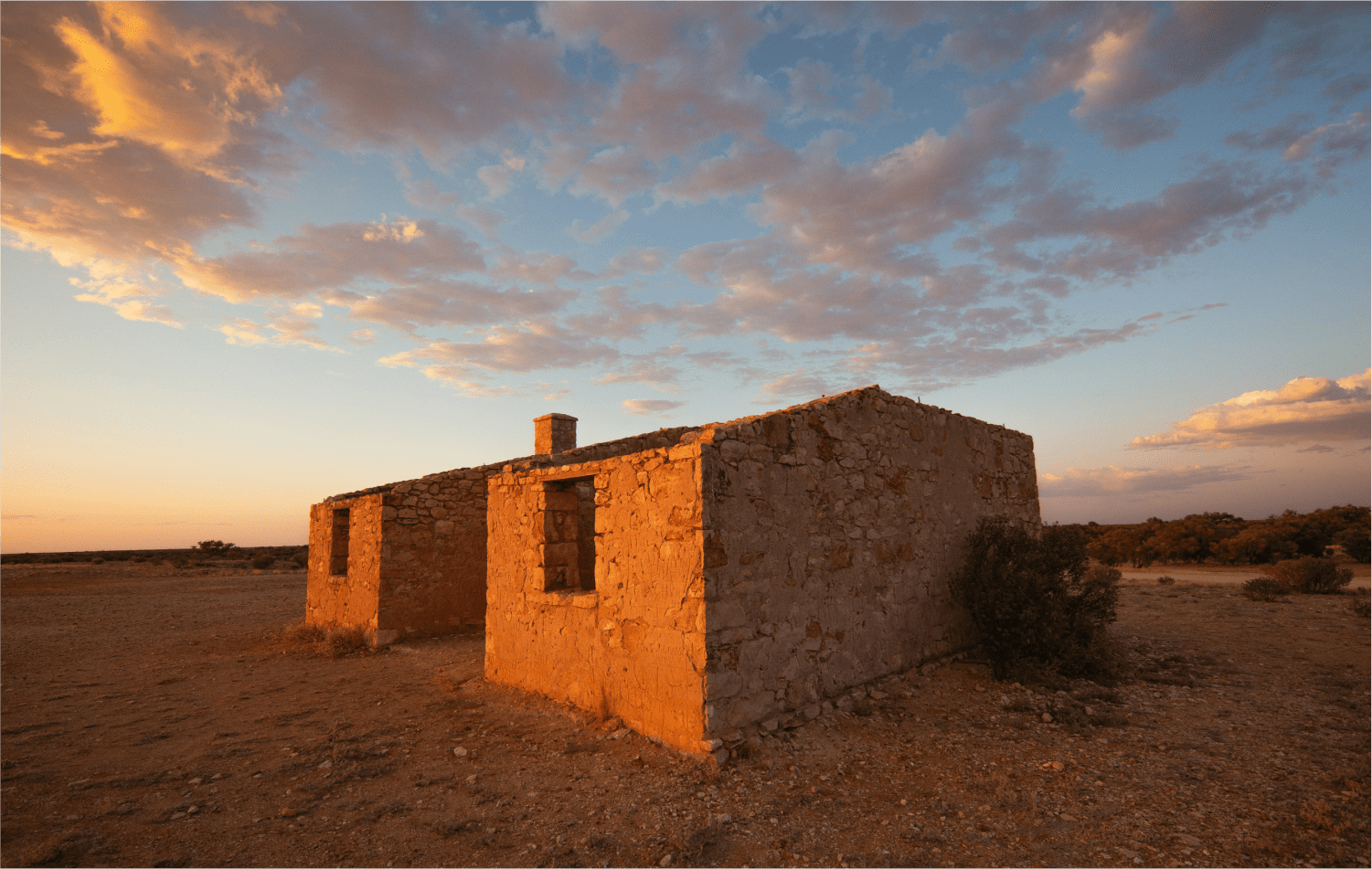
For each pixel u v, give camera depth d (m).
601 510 7.14
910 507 8.64
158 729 7.18
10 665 11.02
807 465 7.18
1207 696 7.50
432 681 9.30
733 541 6.20
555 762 5.94
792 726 6.33
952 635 9.06
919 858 4.18
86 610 18.50
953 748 6.07
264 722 7.46
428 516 12.82
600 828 4.65
